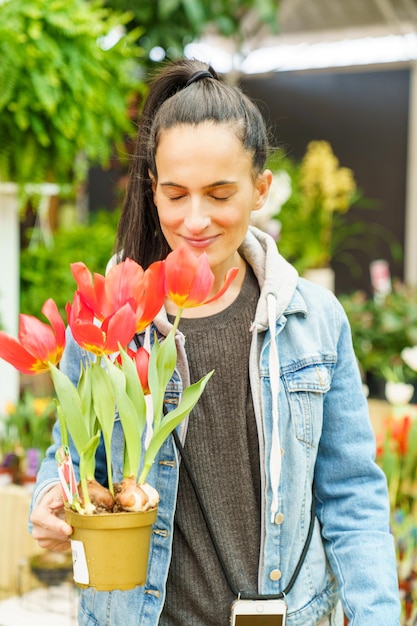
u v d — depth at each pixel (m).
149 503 0.94
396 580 1.19
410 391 2.87
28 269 3.58
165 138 1.08
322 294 1.30
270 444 1.18
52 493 1.13
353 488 1.25
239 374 1.20
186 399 0.97
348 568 1.20
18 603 2.22
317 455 1.29
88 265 3.74
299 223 5.41
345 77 7.16
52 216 5.31
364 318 4.55
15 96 2.71
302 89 7.32
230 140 1.06
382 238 7.16
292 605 1.21
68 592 2.29
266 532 1.18
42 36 2.73
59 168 3.01
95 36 2.89
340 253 7.30
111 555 0.92
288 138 7.43
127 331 0.89
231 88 1.13
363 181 7.18
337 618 1.31
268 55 6.89
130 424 0.92
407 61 6.84
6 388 3.08
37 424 2.76
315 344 1.25
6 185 2.98
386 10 6.02
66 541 1.11
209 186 1.06
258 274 1.26
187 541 1.19
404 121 7.00
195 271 0.93
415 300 4.77
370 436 1.26
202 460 1.19
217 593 1.19
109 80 3.08
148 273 0.94
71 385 0.93
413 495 2.13
